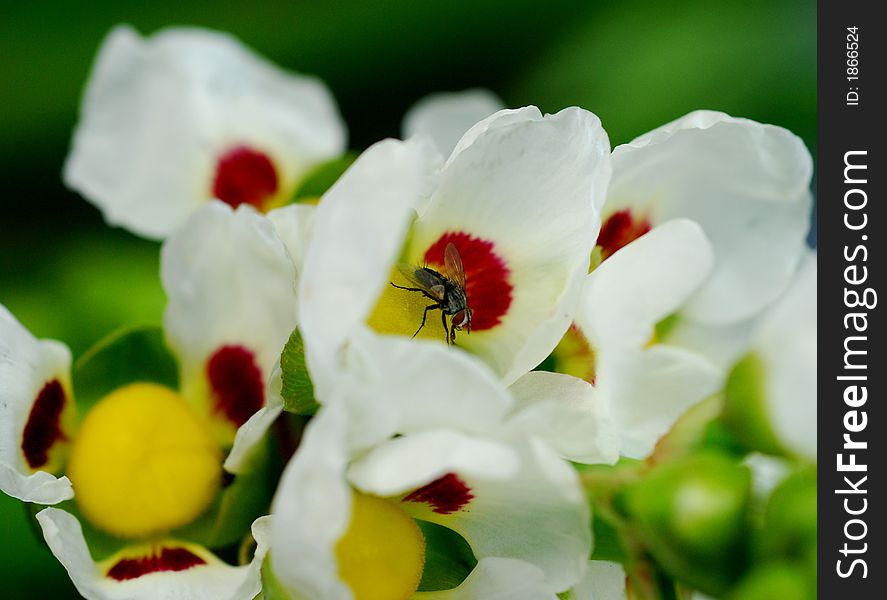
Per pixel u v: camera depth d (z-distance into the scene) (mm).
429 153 282
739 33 412
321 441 264
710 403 291
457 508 282
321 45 413
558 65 417
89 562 290
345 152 383
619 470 273
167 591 287
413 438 270
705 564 264
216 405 305
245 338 299
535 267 284
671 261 290
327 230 268
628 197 301
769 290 312
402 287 287
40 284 383
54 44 399
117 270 383
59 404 303
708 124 294
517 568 278
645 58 411
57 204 394
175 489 301
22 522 349
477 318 287
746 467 268
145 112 363
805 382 314
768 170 300
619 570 280
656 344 316
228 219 292
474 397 267
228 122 365
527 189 283
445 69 419
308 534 263
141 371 309
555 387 282
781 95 410
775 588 260
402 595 279
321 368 267
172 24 406
